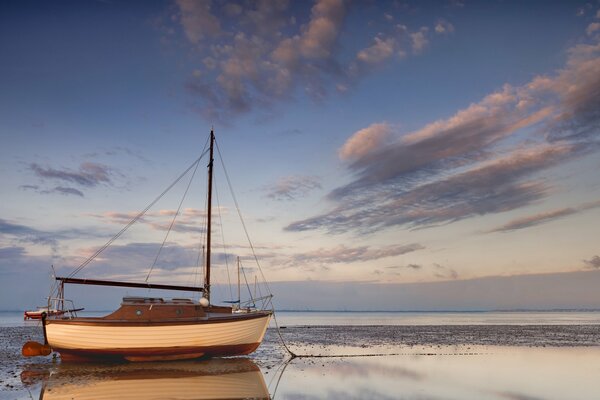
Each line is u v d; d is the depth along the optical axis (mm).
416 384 21156
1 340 42781
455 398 18234
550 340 44125
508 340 44062
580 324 78312
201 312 28203
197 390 19766
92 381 21656
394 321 103062
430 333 54375
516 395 18750
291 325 79875
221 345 28062
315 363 28188
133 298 27031
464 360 29516
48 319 25938
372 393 19172
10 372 24078
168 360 27547
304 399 18094
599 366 26703
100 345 25906
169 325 26484
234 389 19984
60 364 26547
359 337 48250
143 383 21234
